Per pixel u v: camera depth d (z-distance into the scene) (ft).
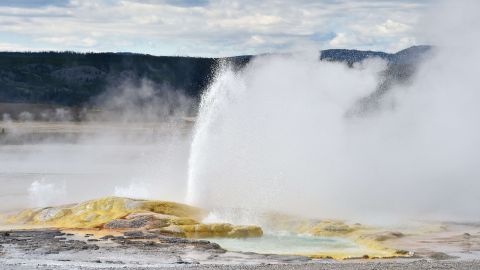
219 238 113.29
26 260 88.58
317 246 107.04
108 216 123.44
